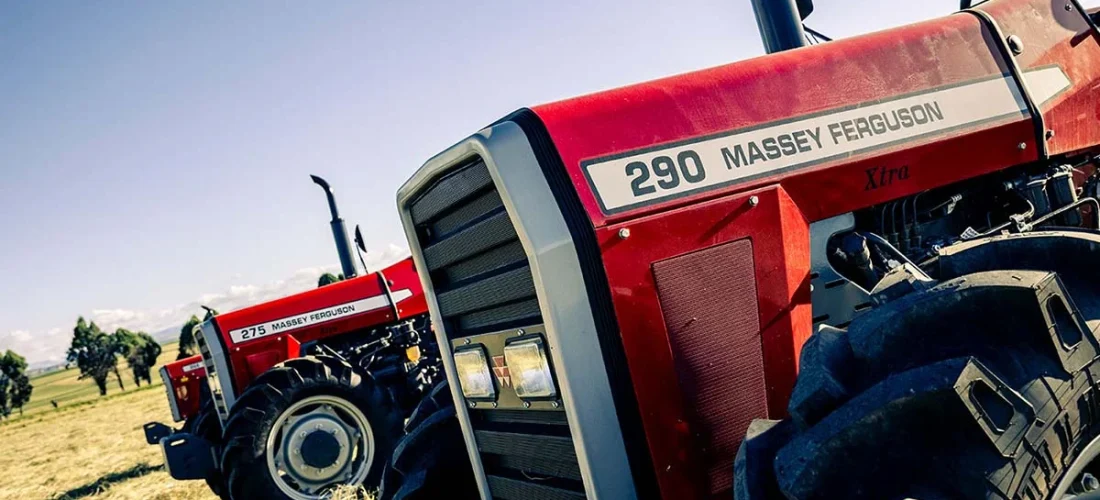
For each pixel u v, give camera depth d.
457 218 2.17
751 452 1.65
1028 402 1.49
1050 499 1.46
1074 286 1.81
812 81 2.34
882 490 1.45
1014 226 2.69
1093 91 2.90
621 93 2.14
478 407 2.25
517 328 2.01
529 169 1.92
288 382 5.64
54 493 10.78
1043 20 2.87
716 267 2.04
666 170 2.04
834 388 1.59
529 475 2.14
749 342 2.06
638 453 1.92
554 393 1.93
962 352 1.59
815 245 2.31
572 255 1.88
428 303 2.37
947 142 2.48
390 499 2.77
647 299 1.95
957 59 2.62
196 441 6.52
